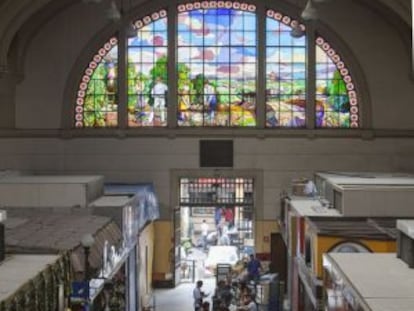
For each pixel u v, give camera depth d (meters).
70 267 10.36
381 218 15.13
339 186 16.14
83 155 24.05
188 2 23.89
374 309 6.86
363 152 23.89
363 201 15.47
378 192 15.52
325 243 12.17
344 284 8.30
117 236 15.54
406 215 15.51
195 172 24.02
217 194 24.45
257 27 23.89
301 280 15.51
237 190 24.47
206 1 23.92
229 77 24.08
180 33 24.06
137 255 19.52
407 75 23.81
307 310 14.45
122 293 16.50
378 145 23.86
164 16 23.92
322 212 16.12
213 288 23.72
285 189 23.91
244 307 17.89
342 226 13.34
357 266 9.19
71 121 24.03
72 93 24.00
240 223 25.31
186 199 24.48
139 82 24.06
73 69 23.92
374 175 20.72
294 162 23.91
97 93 24.08
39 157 23.95
